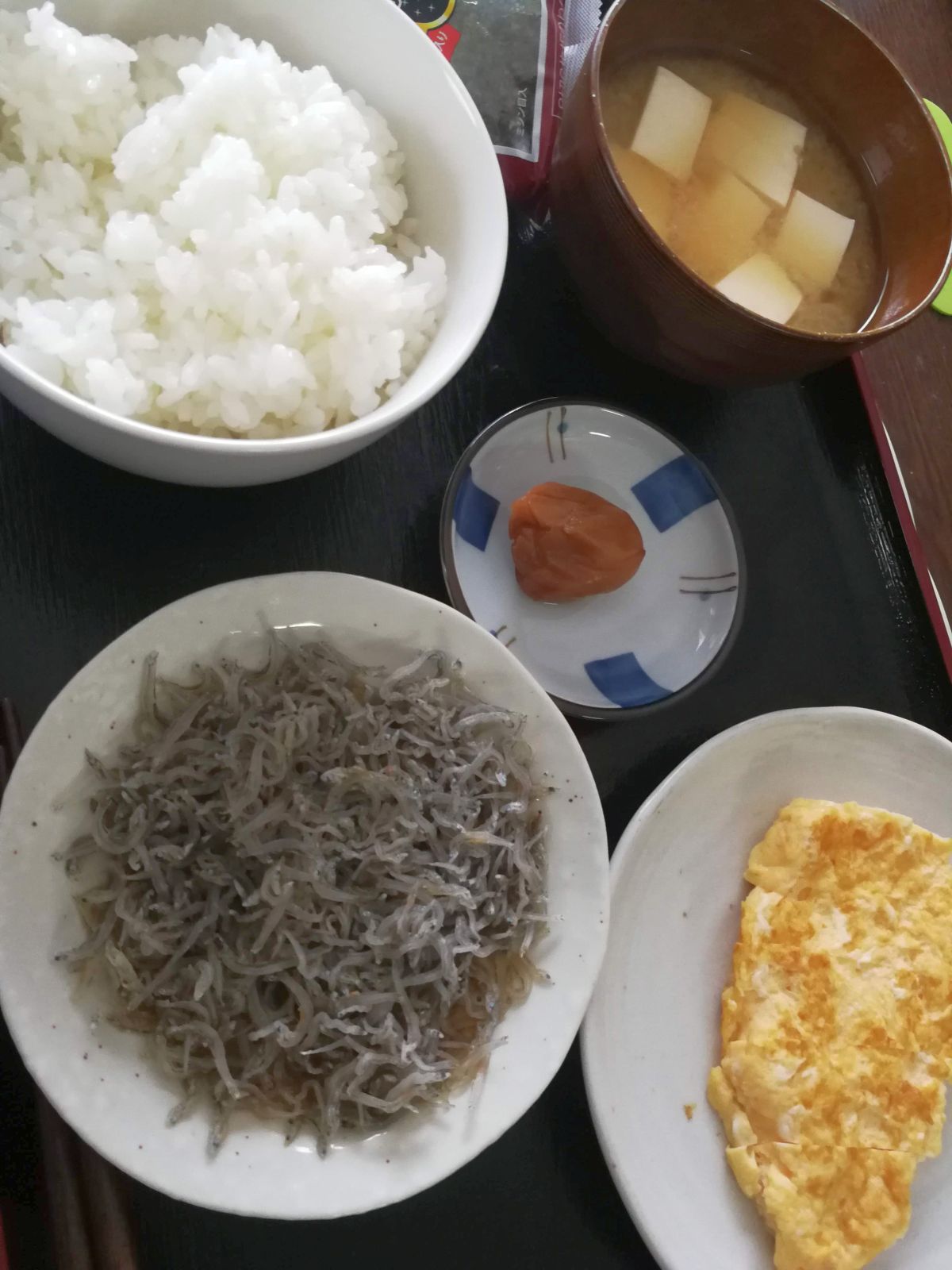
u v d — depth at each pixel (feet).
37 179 0.82
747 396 1.16
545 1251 0.87
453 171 0.91
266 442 0.73
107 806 0.81
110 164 0.86
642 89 1.04
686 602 1.09
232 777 0.84
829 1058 0.97
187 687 0.85
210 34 0.85
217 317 0.83
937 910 1.05
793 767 1.07
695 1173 0.95
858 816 1.05
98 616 0.90
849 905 1.04
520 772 0.90
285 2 0.87
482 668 0.90
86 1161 0.76
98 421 0.70
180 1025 0.79
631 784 1.03
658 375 1.13
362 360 0.83
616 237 0.91
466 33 1.06
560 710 0.96
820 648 1.12
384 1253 0.84
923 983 1.03
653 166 1.04
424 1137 0.80
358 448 0.79
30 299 0.80
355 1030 0.82
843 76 1.05
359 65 0.91
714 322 0.91
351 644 0.89
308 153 0.85
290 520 0.97
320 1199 0.74
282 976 0.83
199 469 0.77
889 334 0.93
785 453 1.16
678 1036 0.98
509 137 1.07
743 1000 0.99
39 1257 0.74
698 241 1.04
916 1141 0.97
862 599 1.14
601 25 0.96
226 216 0.80
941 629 1.14
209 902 0.83
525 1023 0.85
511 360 1.08
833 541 1.15
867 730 1.06
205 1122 0.78
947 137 1.29
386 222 0.93
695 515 1.10
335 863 0.85
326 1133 0.79
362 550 0.99
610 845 1.00
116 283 0.80
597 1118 0.86
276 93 0.83
